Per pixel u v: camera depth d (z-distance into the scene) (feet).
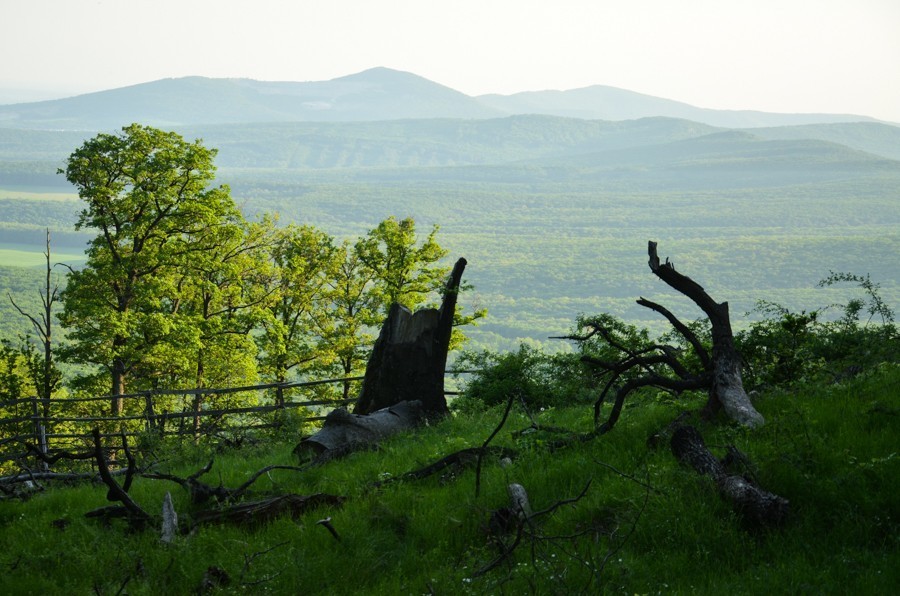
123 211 130.93
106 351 126.31
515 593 24.06
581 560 24.35
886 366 41.47
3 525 38.50
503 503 30.30
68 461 66.59
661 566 24.68
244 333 136.46
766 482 27.68
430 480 35.50
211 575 27.17
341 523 30.07
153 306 130.21
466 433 46.39
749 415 33.37
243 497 35.88
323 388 126.41
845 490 26.61
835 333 46.14
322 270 142.82
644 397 49.21
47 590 27.99
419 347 53.26
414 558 27.48
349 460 43.14
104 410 123.75
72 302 126.72
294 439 61.41
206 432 62.80
